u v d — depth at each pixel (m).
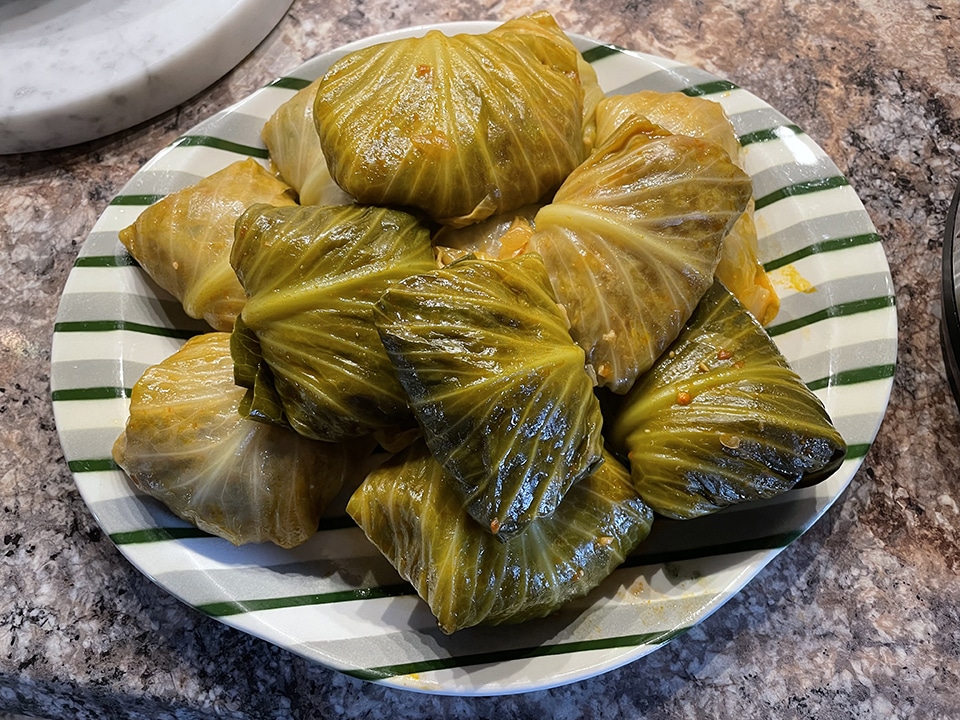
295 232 0.29
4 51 0.44
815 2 0.47
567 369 0.26
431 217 0.31
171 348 0.36
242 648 0.32
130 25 0.44
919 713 0.30
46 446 0.36
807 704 0.30
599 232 0.28
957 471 0.34
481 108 0.30
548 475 0.25
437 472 0.28
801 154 0.37
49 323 0.39
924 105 0.43
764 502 0.30
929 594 0.32
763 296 0.34
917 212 0.40
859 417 0.31
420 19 0.48
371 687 0.31
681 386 0.29
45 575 0.33
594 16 0.47
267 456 0.30
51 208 0.43
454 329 0.25
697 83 0.39
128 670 0.31
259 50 0.48
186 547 0.31
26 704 0.34
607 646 0.28
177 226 0.34
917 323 0.37
